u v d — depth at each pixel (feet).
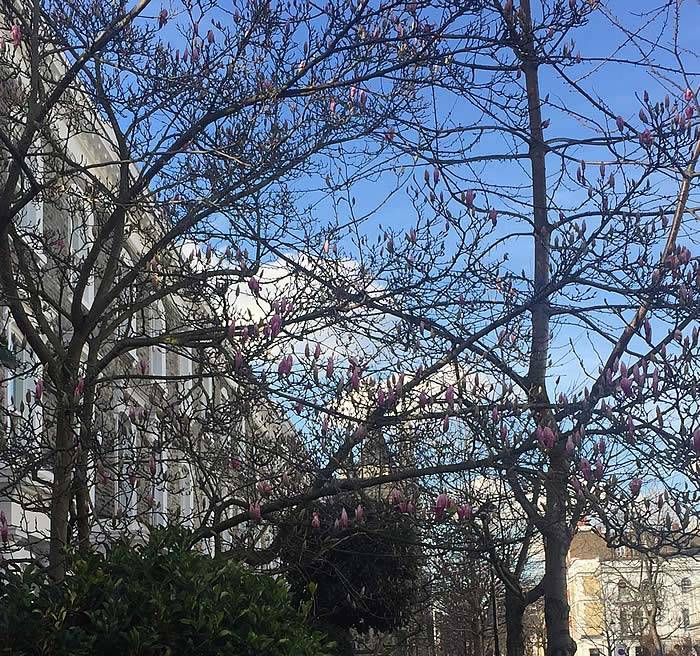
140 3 33.71
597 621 189.57
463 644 107.34
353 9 33.45
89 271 36.91
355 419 29.37
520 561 44.50
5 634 21.93
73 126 41.57
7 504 44.06
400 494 31.37
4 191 33.04
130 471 37.29
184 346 35.14
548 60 31.45
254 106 36.29
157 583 24.09
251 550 34.47
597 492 25.99
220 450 36.17
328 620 55.62
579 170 29.63
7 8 38.55
